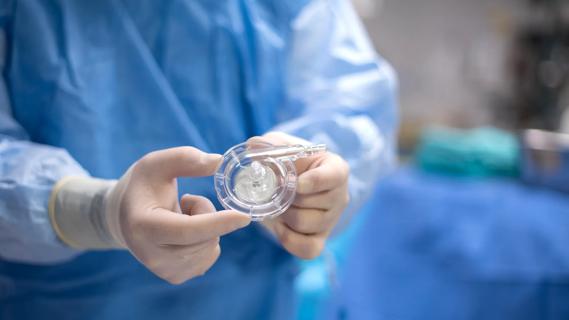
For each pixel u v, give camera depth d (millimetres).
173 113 677
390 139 768
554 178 1447
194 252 461
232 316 722
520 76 2744
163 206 472
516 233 1219
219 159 448
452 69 2951
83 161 647
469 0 2904
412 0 2865
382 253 1301
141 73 677
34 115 659
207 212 465
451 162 1606
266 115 741
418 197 1337
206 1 716
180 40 704
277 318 752
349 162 664
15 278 672
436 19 2904
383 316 1237
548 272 1155
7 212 546
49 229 553
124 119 675
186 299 687
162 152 468
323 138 658
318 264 1018
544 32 2605
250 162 452
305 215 515
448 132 1835
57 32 662
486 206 1280
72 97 642
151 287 674
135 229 453
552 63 2529
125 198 471
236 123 714
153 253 465
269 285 745
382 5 2826
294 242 537
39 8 656
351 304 1227
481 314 1173
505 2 2854
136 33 683
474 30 2930
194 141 682
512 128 2707
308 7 785
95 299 670
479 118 2902
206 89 704
